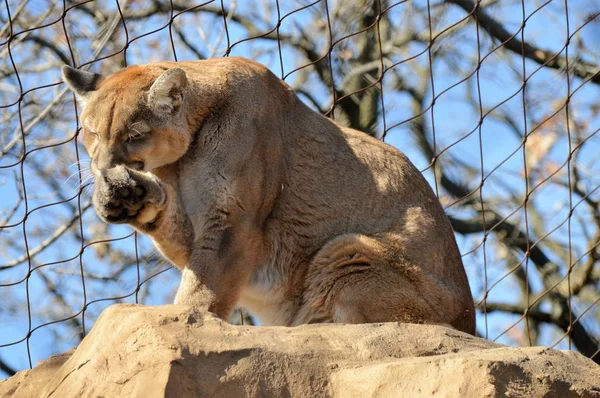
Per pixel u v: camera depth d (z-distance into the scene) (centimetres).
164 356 739
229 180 1065
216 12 2231
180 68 1068
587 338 2100
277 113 1130
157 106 1073
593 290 2205
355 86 2219
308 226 1120
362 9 2298
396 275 1088
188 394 730
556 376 748
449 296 1102
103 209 973
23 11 2080
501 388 728
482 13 2342
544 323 2241
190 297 1038
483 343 845
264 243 1107
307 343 792
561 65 2281
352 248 1093
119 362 756
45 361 874
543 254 2227
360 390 751
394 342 810
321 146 1148
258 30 2275
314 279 1102
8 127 2053
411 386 739
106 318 795
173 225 1042
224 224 1059
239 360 755
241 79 1109
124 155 1067
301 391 754
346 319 1073
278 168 1115
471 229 2259
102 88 1115
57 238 1981
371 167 1151
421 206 1143
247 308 1143
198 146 1084
